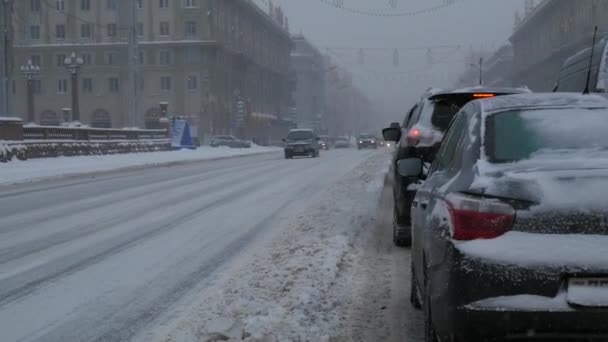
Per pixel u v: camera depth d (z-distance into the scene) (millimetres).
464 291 3266
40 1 77250
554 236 3234
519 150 3787
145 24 75250
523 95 4418
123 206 13297
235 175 22062
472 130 4121
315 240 8258
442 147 4980
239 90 85938
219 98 77562
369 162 24609
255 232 9594
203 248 8492
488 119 4094
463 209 3406
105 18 76750
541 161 3615
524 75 92750
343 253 7500
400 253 7695
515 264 3191
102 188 17734
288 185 17172
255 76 95188
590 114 4023
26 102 78000
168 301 6008
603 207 3219
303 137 37438
